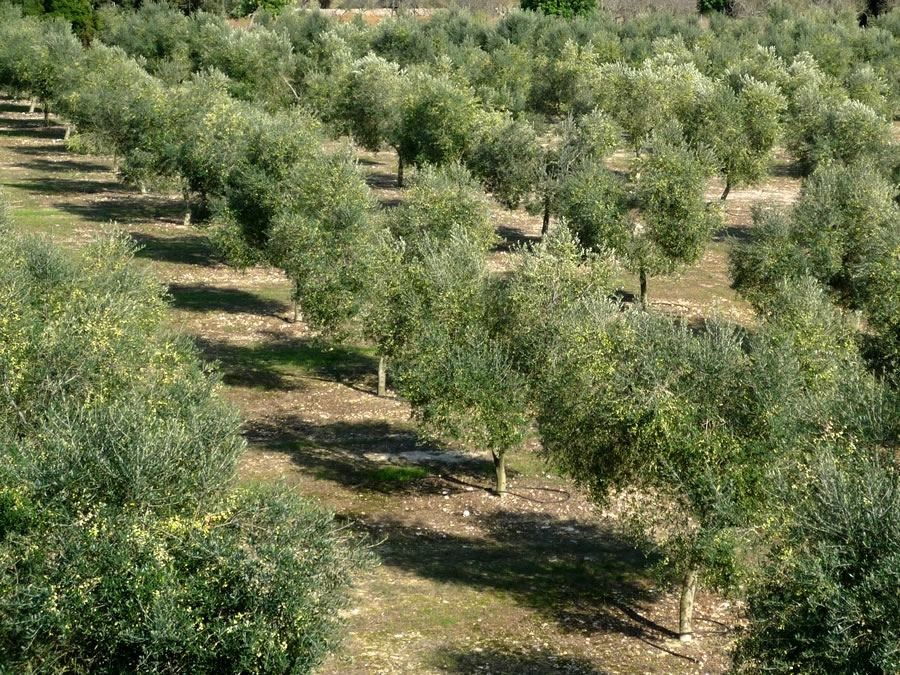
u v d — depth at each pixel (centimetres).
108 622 1359
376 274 2862
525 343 2519
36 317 2217
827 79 7038
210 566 1422
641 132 6244
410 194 3816
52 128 8419
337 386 3531
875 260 3159
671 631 2089
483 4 11369
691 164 3966
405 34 8600
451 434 2509
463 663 1905
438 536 2502
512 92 7231
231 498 1539
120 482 1488
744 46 8356
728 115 5306
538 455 2612
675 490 1898
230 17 11175
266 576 1410
